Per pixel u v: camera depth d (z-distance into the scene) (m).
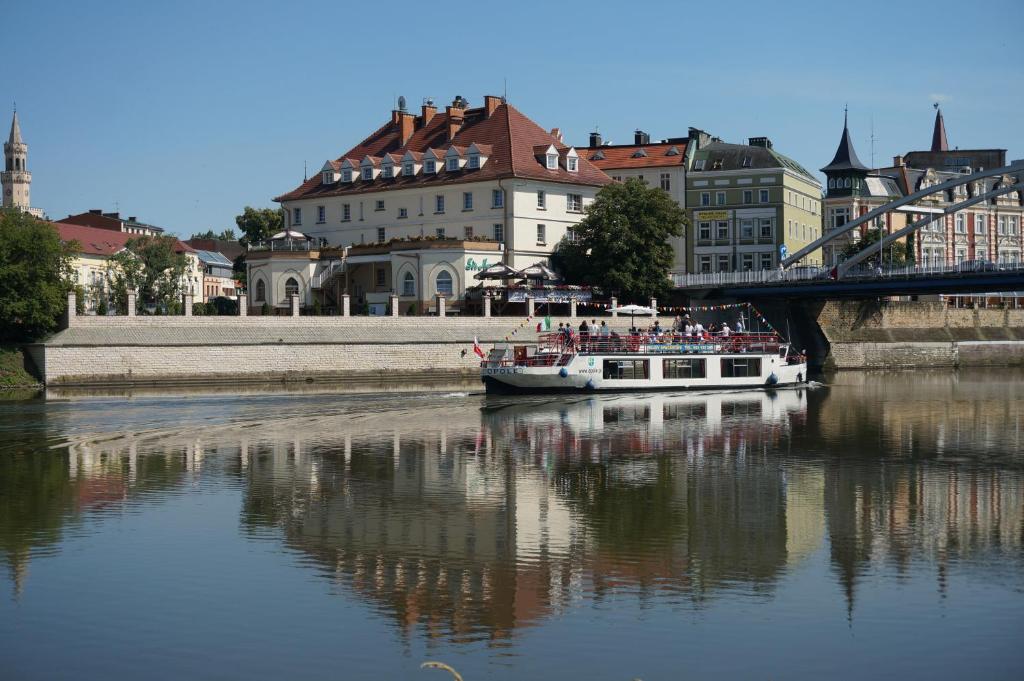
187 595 26.66
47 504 36.44
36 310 78.00
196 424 54.25
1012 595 26.66
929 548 30.81
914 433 53.22
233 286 196.75
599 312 102.69
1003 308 125.56
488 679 21.83
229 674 22.17
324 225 119.62
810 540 31.69
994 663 22.66
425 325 91.50
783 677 22.00
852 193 145.75
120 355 80.31
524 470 42.56
